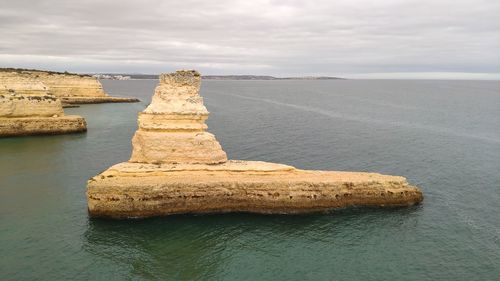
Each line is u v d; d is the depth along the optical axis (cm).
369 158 5044
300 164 4697
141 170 3234
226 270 2494
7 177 4103
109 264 2503
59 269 2427
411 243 2845
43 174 4225
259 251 2722
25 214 3167
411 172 4434
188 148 3491
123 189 3012
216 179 3253
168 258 2600
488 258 2655
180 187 3114
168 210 3119
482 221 3191
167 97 3544
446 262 2608
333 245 2814
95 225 2973
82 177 4141
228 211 3241
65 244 2712
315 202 3275
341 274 2478
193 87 3603
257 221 3134
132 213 3052
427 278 2436
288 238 2897
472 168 4644
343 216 3238
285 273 2480
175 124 3497
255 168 3453
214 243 2802
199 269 2495
